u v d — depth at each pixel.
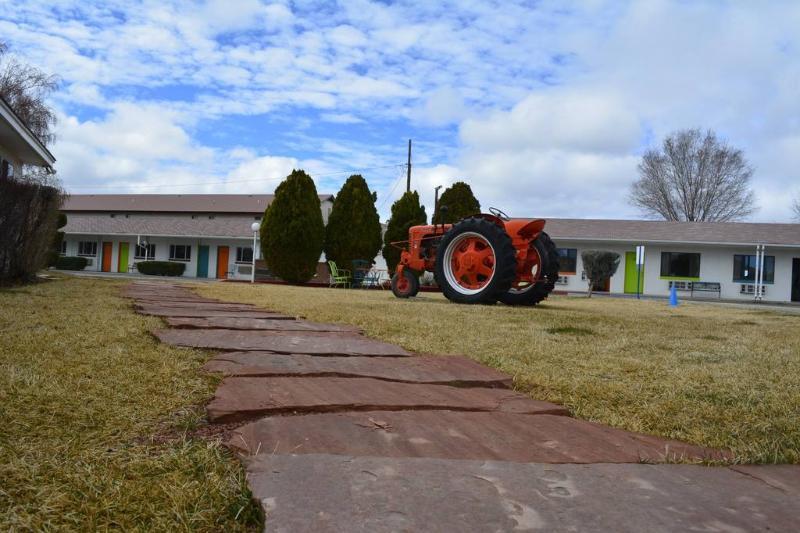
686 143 35.81
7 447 1.61
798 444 2.06
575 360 3.51
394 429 2.03
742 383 2.97
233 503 1.35
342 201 21.03
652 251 24.38
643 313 7.96
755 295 22.30
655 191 36.53
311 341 3.94
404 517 1.31
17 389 2.15
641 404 2.57
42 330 3.51
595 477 1.65
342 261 20.81
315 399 2.36
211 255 29.52
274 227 19.44
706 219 36.06
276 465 1.61
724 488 1.62
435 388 2.72
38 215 8.16
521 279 8.57
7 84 20.62
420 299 9.20
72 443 1.68
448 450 1.84
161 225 30.47
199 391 2.39
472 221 8.21
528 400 2.59
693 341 4.63
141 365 2.75
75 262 29.91
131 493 1.38
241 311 5.85
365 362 3.27
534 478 1.61
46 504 1.30
